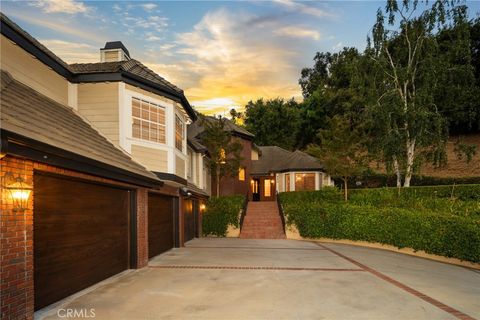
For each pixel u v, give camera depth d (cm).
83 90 1032
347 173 2219
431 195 2088
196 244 1678
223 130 2698
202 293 721
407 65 2353
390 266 1116
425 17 2253
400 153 2170
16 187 489
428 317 588
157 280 841
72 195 695
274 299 681
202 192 2072
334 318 572
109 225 871
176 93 1184
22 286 497
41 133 552
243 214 2302
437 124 2102
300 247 1579
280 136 5194
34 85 816
